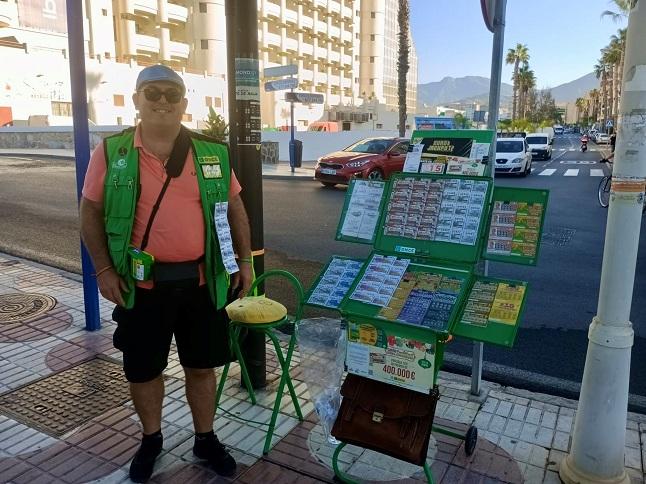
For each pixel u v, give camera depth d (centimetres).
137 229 248
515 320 230
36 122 3294
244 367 334
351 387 262
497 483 268
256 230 342
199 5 4906
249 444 300
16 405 339
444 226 257
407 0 3581
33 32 3475
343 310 256
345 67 7206
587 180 1827
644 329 487
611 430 250
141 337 258
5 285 579
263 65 5594
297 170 2023
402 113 3712
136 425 318
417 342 242
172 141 252
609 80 7706
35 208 1102
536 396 355
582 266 708
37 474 273
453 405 341
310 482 270
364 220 281
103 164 247
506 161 1952
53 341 436
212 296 260
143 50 4631
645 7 218
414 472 278
